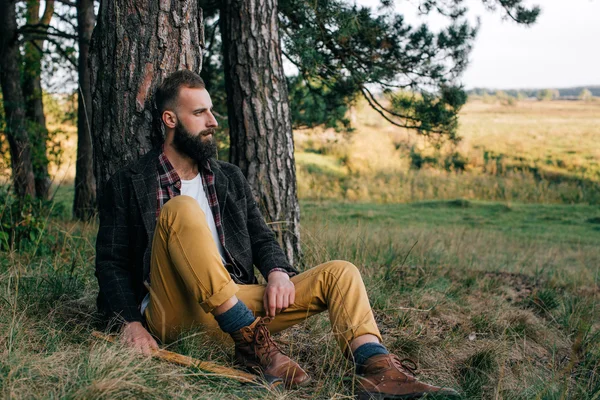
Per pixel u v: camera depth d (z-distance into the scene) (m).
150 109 3.18
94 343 2.55
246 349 2.56
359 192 22.78
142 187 2.79
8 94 9.38
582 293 5.66
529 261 8.50
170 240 2.51
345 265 2.68
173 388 2.30
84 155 8.33
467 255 7.73
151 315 2.73
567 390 2.85
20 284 3.38
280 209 4.78
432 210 18.52
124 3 3.13
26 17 10.62
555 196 22.50
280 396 2.35
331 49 7.21
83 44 9.11
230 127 4.84
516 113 53.50
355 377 2.46
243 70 4.71
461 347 3.54
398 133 29.92
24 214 5.18
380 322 3.82
